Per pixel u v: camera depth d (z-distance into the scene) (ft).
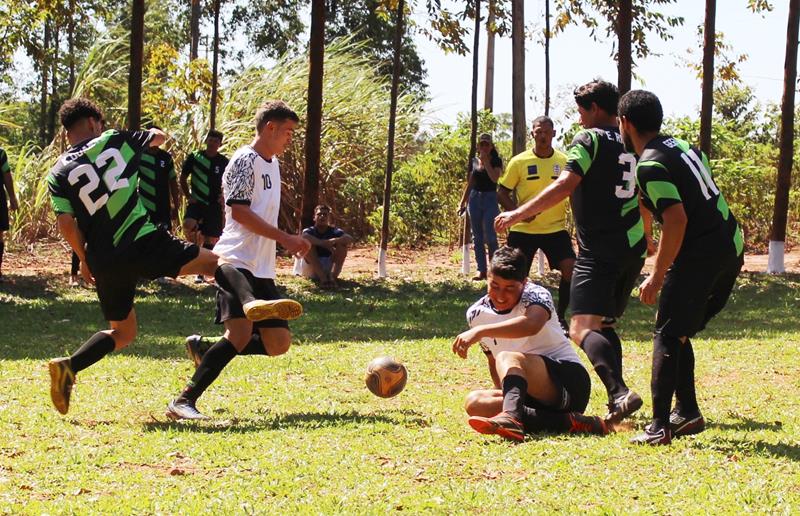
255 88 72.64
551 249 33.94
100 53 73.10
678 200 18.69
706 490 16.24
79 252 21.27
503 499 15.87
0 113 84.28
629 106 19.65
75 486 16.69
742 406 23.93
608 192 21.88
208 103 68.33
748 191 68.28
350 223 74.28
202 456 18.49
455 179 73.51
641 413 22.77
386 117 77.25
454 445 19.35
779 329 37.40
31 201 62.54
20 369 28.02
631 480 16.88
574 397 20.51
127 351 31.37
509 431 19.39
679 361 20.30
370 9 126.62
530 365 20.34
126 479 17.03
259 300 20.59
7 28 56.90
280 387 25.91
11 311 40.91
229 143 67.31
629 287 22.86
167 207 44.86
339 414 22.54
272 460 18.17
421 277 53.98
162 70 64.23
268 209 22.03
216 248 22.11
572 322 22.13
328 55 79.25
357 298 47.19
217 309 22.17
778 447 19.11
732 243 19.12
